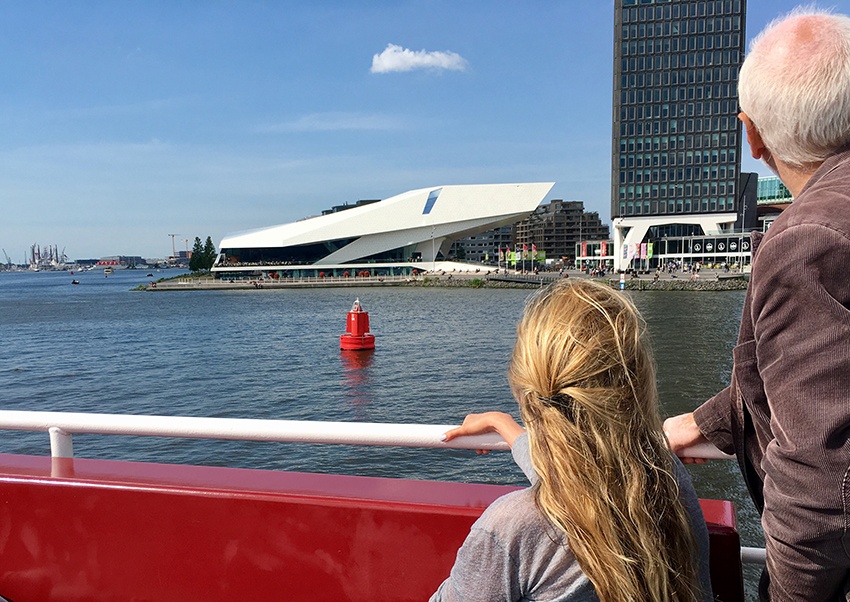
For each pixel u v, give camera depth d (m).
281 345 25.16
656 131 70.19
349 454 9.91
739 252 68.88
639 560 0.78
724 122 68.62
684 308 37.28
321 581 1.35
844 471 0.76
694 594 0.85
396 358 20.94
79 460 1.59
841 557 0.80
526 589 0.86
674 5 68.12
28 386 17.88
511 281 73.00
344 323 33.94
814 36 0.94
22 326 36.84
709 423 1.16
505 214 86.25
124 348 25.64
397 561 1.30
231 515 1.38
